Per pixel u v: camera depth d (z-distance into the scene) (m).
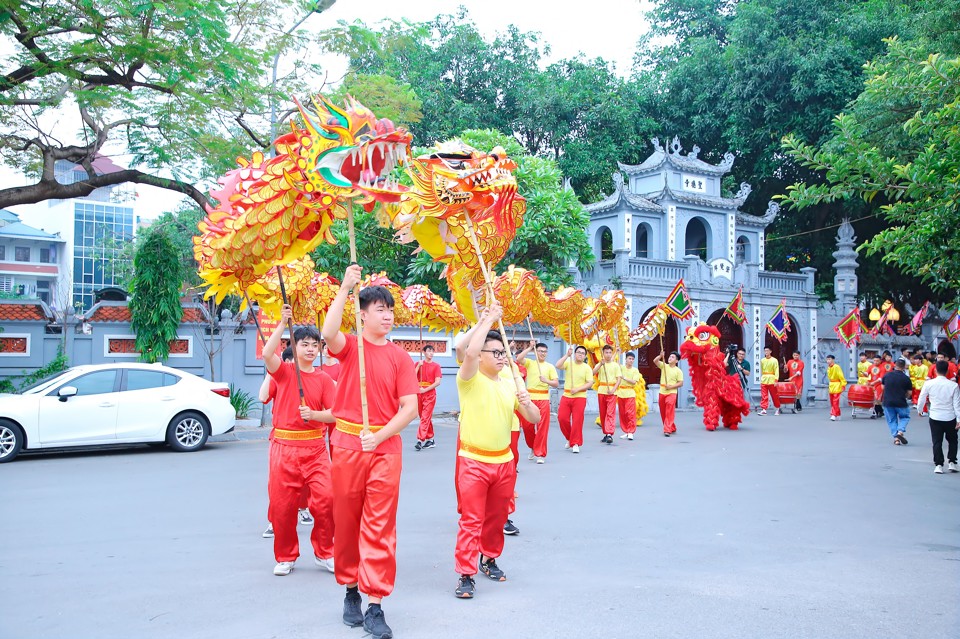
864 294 31.73
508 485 5.67
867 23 26.38
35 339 16.92
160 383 13.45
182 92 15.07
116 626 4.72
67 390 12.54
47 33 13.87
